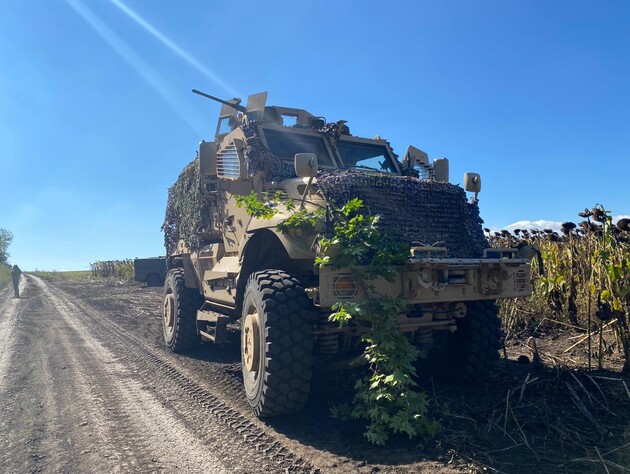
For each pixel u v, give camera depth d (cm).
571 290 644
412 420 334
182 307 700
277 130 570
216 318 594
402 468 293
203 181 624
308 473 298
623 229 500
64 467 321
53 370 609
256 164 502
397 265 364
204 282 645
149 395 488
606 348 547
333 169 565
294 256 387
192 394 486
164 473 307
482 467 287
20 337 884
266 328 379
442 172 597
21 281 3791
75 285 2881
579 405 374
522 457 302
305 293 396
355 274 356
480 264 391
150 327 995
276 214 424
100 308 1416
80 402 467
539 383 421
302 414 403
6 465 327
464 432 342
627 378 440
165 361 649
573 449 311
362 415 353
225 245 582
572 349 577
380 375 342
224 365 616
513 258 427
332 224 379
